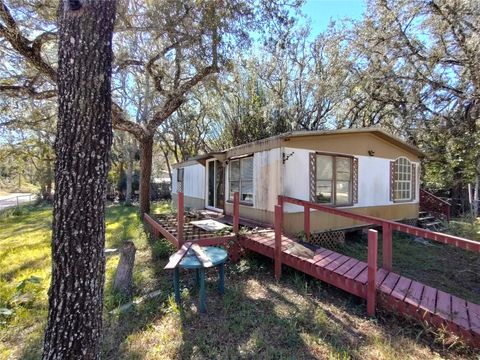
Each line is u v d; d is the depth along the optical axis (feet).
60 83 6.51
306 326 11.00
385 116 54.19
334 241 24.06
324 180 23.90
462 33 35.32
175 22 22.27
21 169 88.84
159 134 69.77
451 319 10.04
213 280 15.55
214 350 9.52
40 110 29.60
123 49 25.76
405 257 21.18
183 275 16.56
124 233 29.27
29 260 21.25
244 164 26.63
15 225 40.01
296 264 15.26
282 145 21.34
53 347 6.74
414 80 41.65
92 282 6.84
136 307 12.62
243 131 55.01
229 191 29.37
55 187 6.68
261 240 17.83
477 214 41.57
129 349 9.69
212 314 11.94
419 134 45.83
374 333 10.62
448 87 39.40
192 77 30.14
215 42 23.82
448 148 41.70
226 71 28.32
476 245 10.93
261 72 52.13
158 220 26.21
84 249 6.64
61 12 6.52
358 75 45.19
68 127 6.44
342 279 13.03
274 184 21.98
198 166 41.11
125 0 20.84
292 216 21.65
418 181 33.12
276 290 14.39
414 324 10.99
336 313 12.10
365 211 26.78
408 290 12.03
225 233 19.75
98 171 6.70
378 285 12.41
